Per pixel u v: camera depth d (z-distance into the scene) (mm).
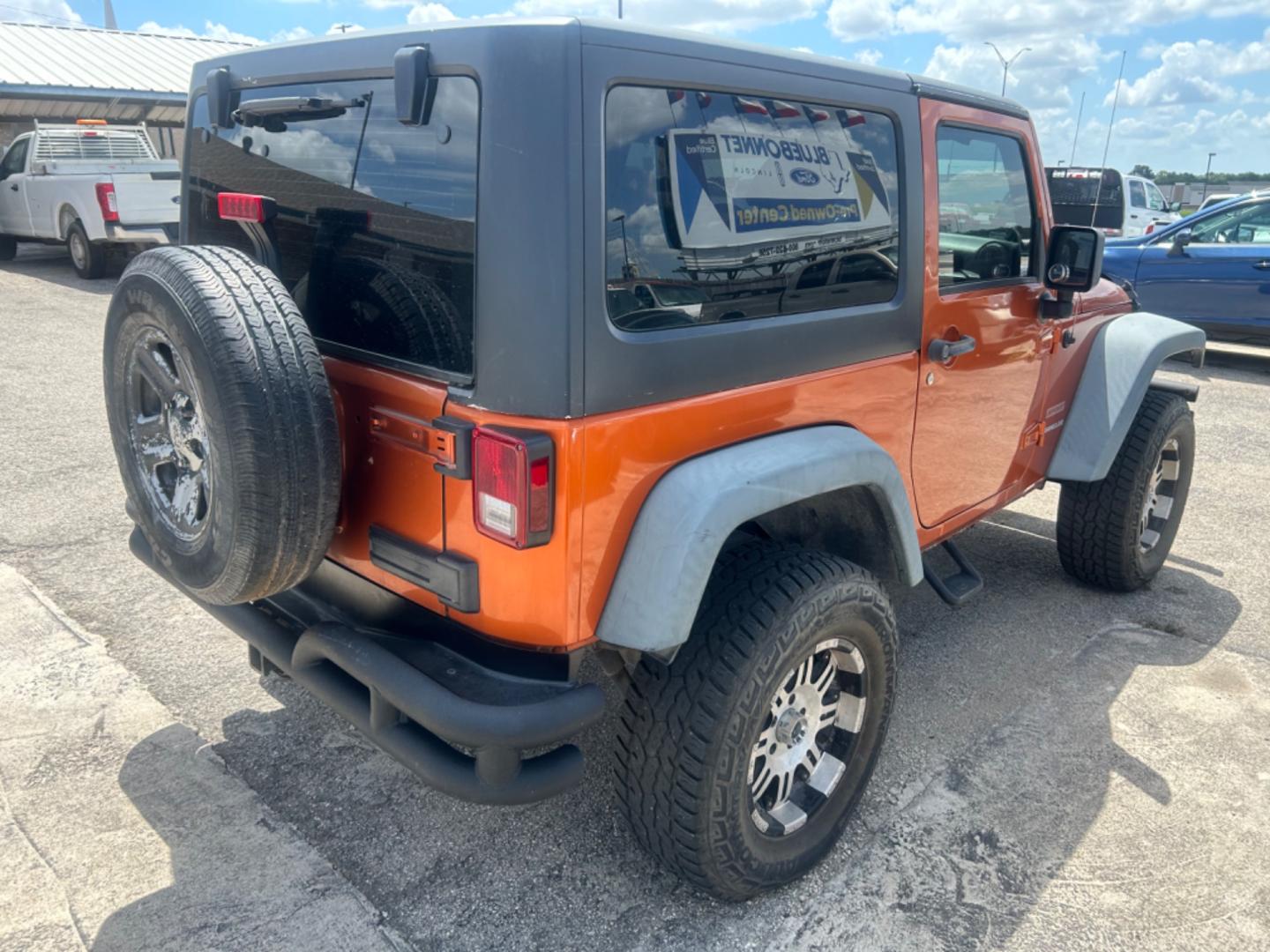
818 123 2469
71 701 3254
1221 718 3400
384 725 2186
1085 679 3648
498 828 2746
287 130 2479
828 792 2611
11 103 17609
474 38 1923
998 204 3225
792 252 2410
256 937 2320
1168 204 22125
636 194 2023
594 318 1935
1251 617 4195
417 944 2334
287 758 3014
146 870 2521
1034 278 3486
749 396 2301
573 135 1869
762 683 2225
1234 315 9414
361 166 2236
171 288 2072
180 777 2898
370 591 2428
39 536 4574
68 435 6113
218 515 2100
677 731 2209
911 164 2750
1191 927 2453
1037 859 2686
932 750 3182
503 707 2000
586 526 2014
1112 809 2902
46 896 2416
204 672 3473
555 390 1915
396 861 2605
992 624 4070
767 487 2184
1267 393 8555
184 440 2270
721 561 2383
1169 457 4332
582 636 2100
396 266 2162
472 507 2037
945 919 2461
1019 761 3133
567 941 2354
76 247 12664
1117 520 4062
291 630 2496
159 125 19969
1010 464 3629
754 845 2387
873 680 2605
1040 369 3621
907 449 2969
